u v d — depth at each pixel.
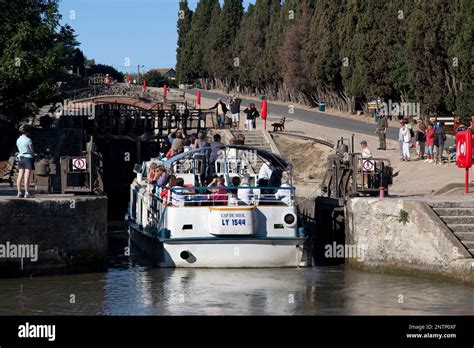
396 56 67.50
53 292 23.88
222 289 24.39
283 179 29.91
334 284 25.19
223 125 55.69
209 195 28.05
